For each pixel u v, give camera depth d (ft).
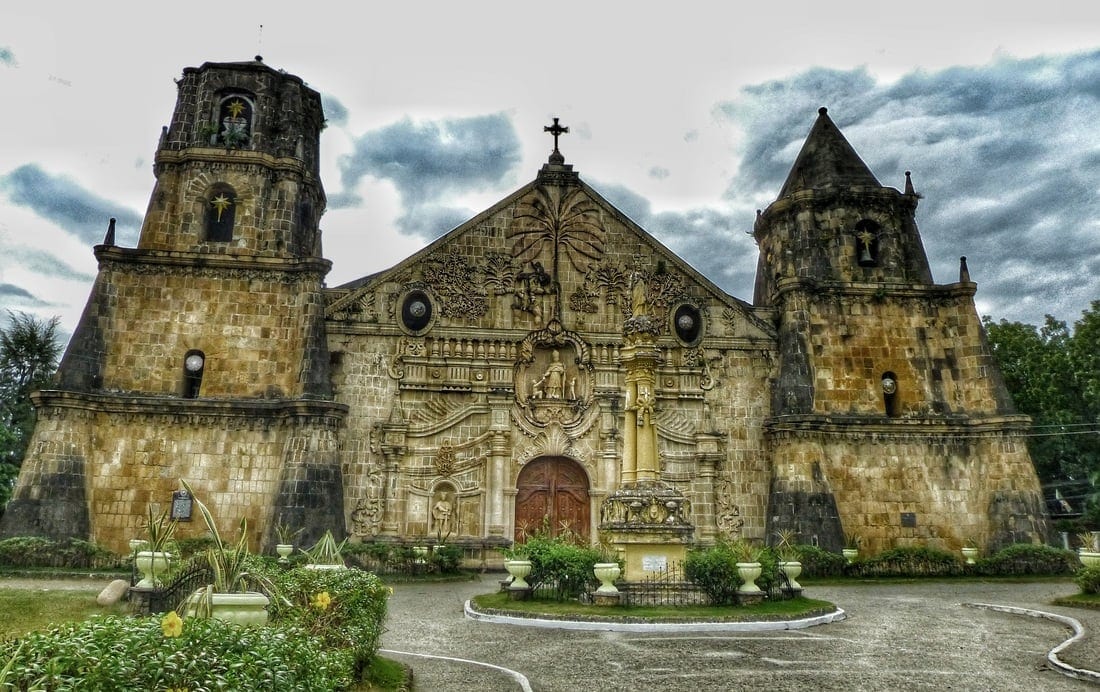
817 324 129.80
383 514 114.83
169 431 111.04
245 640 23.15
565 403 122.62
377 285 123.24
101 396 108.68
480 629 61.05
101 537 105.81
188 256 117.19
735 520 121.80
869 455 123.34
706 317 130.11
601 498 119.75
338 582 41.01
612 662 47.03
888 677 43.04
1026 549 110.93
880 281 133.49
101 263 115.03
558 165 133.08
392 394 119.96
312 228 130.41
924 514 121.29
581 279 129.08
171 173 124.06
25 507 100.37
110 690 19.36
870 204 137.90
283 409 111.34
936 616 69.87
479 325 124.57
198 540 101.71
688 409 126.21
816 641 54.80
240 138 127.34
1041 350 175.63
